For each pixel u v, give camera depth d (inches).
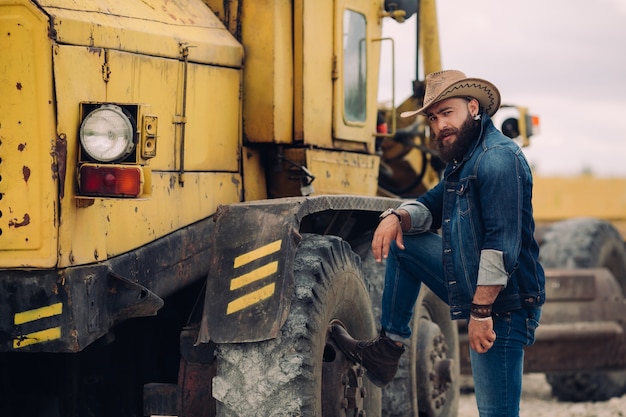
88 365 197.5
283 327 171.8
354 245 231.5
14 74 156.6
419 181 315.0
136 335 199.2
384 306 185.5
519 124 315.0
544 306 317.7
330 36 226.2
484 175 160.7
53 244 155.8
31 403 188.7
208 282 174.9
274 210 178.5
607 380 333.1
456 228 165.0
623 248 367.2
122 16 178.9
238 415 170.2
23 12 156.1
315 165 220.1
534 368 315.3
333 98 227.0
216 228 179.0
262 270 173.0
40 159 156.2
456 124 166.9
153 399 186.5
